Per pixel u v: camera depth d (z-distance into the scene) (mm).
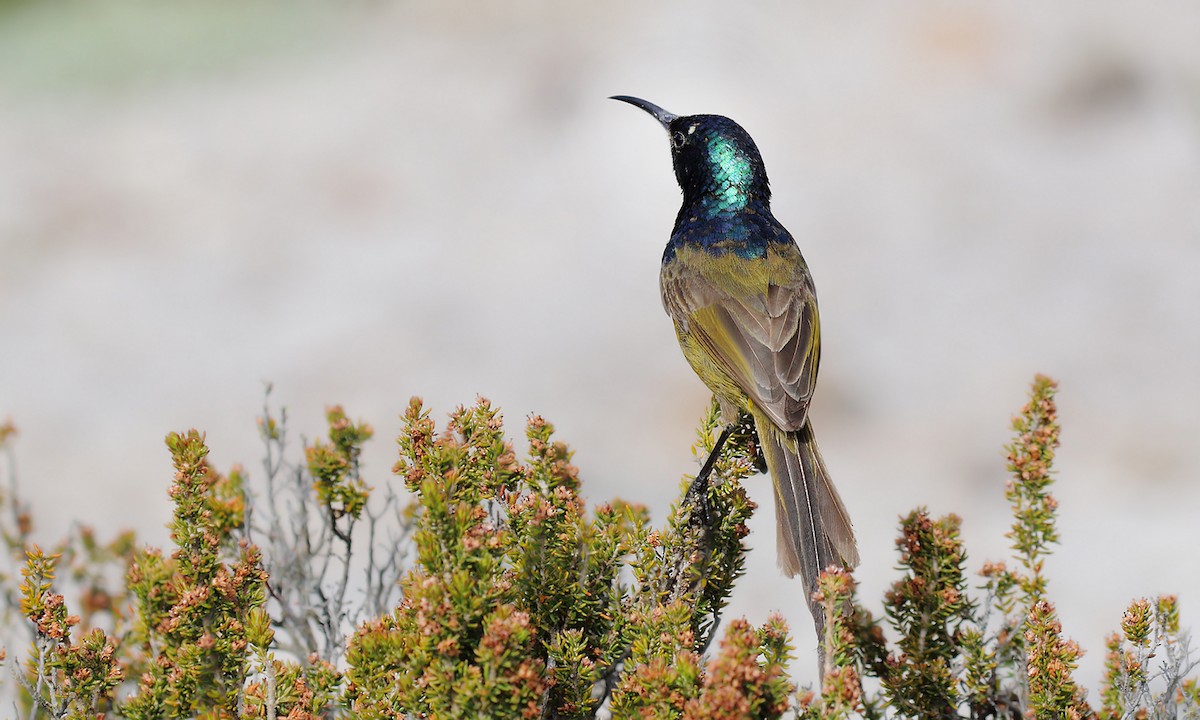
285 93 26891
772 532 12344
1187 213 19875
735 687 4508
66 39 29750
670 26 25078
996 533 12828
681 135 8992
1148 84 23312
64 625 5555
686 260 8602
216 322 18625
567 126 23453
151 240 21484
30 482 14328
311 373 16875
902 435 15016
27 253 21203
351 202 22297
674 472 14086
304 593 6625
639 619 5391
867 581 11906
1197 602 11391
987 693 5883
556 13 27344
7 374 17328
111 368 17391
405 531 6715
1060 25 24969
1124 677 5836
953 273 18719
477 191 22062
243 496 6789
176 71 28438
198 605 5582
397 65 27391
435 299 18734
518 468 5801
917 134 22469
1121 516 13008
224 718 5324
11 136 25594
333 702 5484
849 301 18141
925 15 25422
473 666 4816
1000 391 15852
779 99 23047
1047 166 21453
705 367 8227
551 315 18031
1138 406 15305
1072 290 18078
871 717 5867
